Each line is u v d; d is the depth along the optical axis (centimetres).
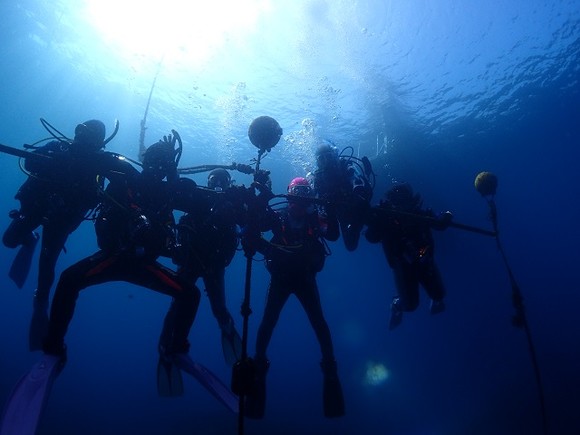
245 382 262
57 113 1622
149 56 1244
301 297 538
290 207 524
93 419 979
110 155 376
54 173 392
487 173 462
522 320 444
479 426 893
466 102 1536
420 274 580
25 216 480
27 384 266
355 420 970
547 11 1148
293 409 1063
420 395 1106
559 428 803
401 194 588
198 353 1942
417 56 1270
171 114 1493
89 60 1304
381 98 1433
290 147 1644
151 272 336
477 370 1255
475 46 1258
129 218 332
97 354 1792
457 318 2042
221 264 519
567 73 1441
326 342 519
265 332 523
